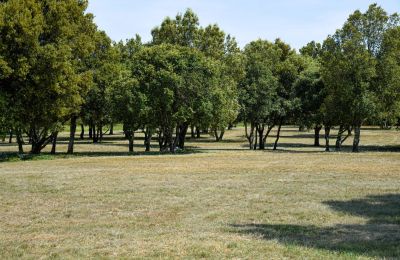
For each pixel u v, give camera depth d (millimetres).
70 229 11922
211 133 74062
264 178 22109
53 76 33969
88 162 32281
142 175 23656
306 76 49906
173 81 40875
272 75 50219
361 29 43094
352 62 41438
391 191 17812
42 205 15570
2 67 31172
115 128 119688
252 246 9625
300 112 50406
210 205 15312
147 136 51281
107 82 43781
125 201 16219
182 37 52594
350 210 14008
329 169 25688
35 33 32375
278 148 56281
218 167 27562
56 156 39719
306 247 9445
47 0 35688
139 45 55938
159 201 16141
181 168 27141
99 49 44344
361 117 42969
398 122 52312
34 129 43719
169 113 43344
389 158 33469
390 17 42719
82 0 40531
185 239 10438
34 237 10992
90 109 44625
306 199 16250
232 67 49250
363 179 21281
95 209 14781
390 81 41844
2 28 31828
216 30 53250
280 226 11938
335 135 83875
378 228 11398
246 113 49062
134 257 8945
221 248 9484
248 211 14195
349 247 9391
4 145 64438
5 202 16188
